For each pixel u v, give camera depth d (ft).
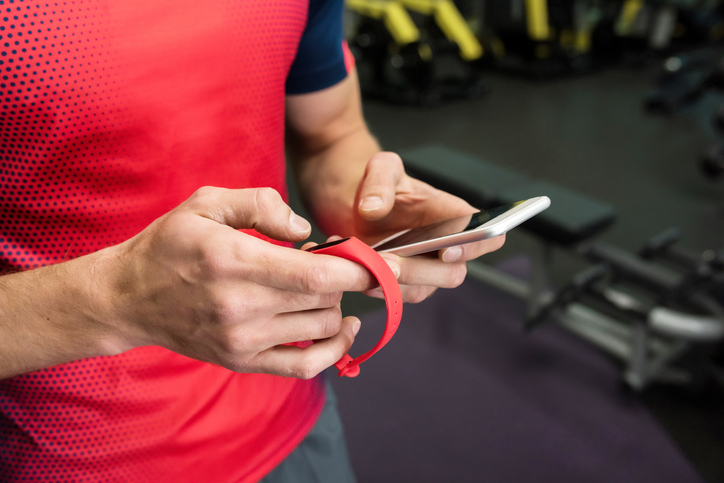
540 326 7.23
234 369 1.36
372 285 1.29
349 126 2.70
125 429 1.90
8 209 1.61
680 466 5.23
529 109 16.53
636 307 5.83
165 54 1.62
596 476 5.16
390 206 1.96
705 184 11.39
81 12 1.49
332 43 2.32
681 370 6.12
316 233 8.07
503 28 20.18
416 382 6.31
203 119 1.76
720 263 5.39
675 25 24.03
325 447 2.51
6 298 1.41
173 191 1.80
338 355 1.40
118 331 1.39
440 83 18.01
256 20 1.77
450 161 7.26
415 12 18.98
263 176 2.05
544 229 6.06
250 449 2.16
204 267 1.15
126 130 1.62
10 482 1.90
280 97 2.01
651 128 14.87
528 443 5.53
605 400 6.04
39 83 1.47
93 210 1.68
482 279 7.68
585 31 22.89
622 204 10.55
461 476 5.18
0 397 1.77
